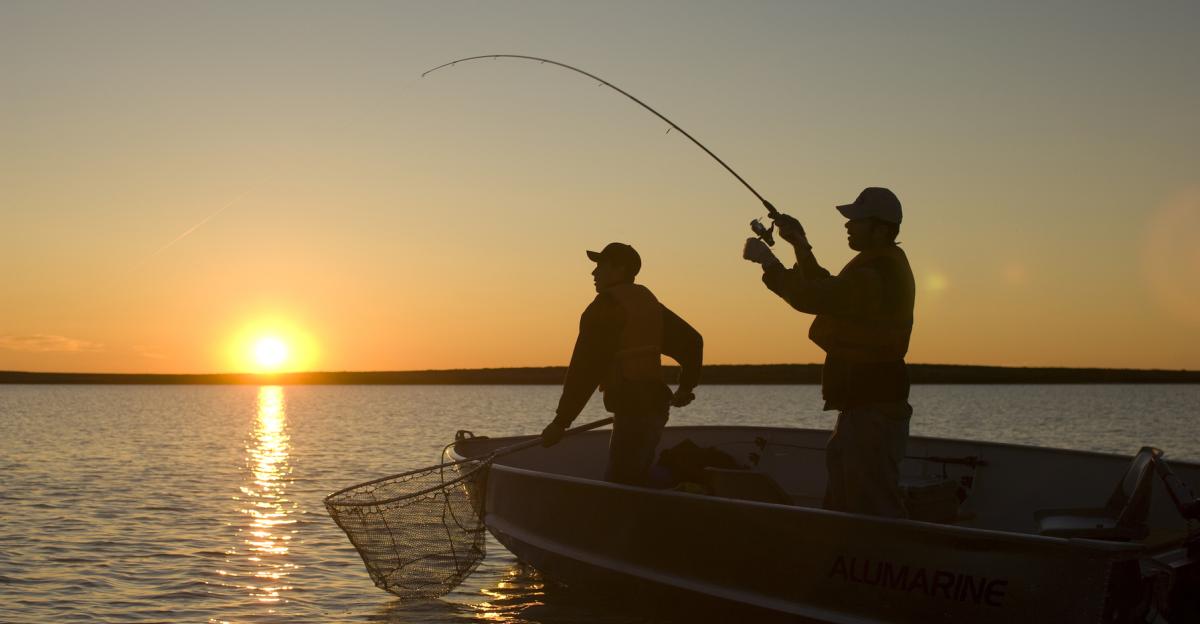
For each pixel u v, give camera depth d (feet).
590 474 26.14
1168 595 12.98
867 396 14.32
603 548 18.24
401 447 69.67
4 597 20.11
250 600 20.11
